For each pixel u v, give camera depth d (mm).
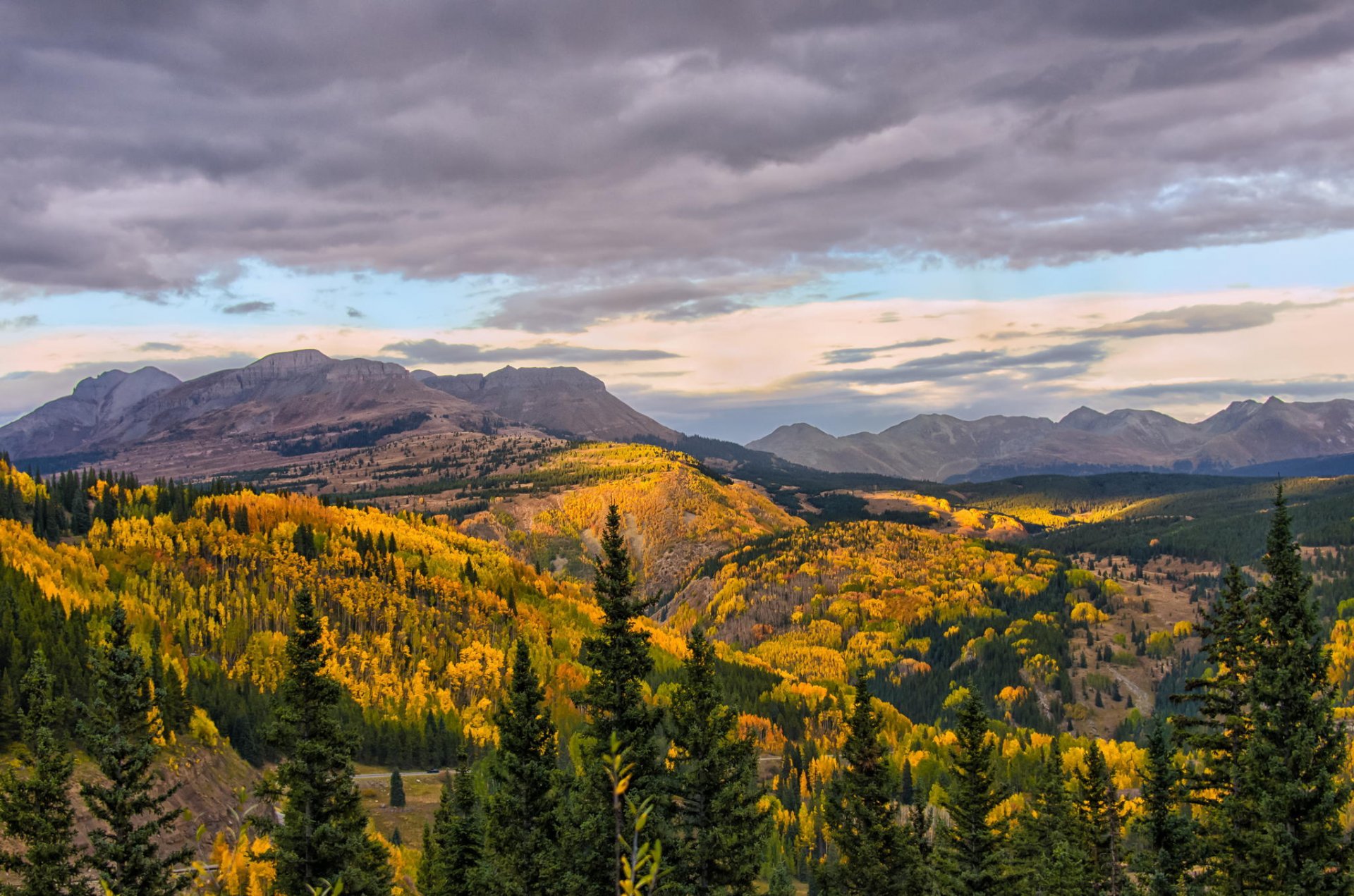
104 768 48406
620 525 46531
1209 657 48750
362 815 50562
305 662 50031
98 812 48281
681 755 46812
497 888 49094
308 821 47812
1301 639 41125
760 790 47219
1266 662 41625
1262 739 40875
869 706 58781
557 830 45281
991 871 57781
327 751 48781
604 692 44719
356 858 47938
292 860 46969
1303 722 40344
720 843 44219
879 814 57500
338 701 50844
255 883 47312
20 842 58938
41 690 50406
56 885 46969
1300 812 39438
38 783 47750
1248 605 47094
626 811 40562
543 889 44656
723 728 46938
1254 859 40469
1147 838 53062
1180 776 51375
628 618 45781
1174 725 49125
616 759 16891
